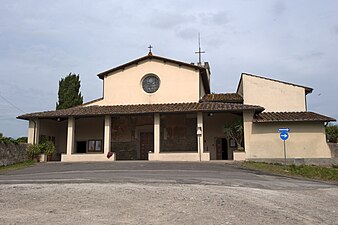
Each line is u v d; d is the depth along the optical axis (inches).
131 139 1054.4
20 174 637.3
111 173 605.0
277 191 407.2
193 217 266.4
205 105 957.2
